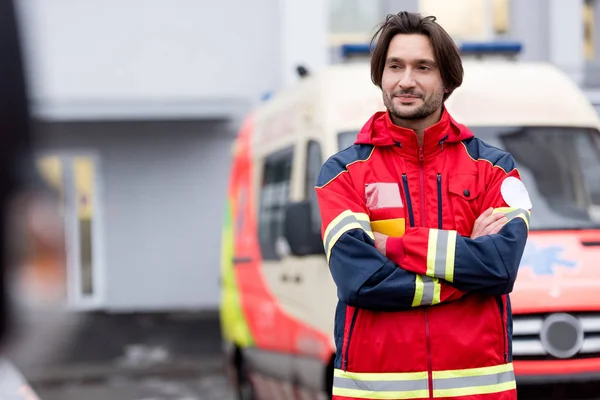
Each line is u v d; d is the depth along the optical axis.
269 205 7.68
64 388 12.05
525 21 16.83
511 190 3.26
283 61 16.80
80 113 16.23
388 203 3.27
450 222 3.25
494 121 6.61
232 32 17.03
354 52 7.13
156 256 17.78
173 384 12.10
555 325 5.50
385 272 3.06
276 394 7.46
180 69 16.94
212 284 17.78
